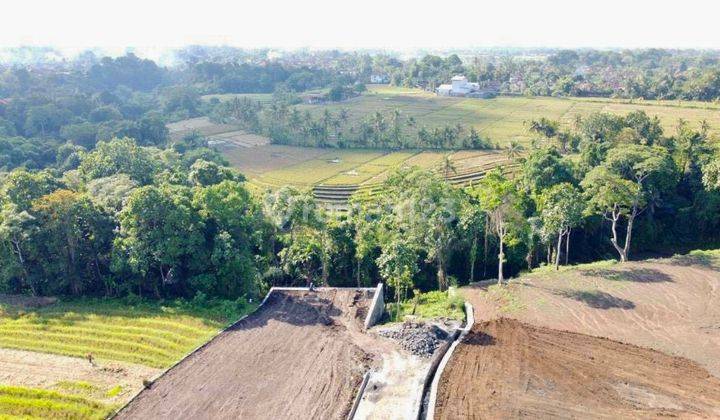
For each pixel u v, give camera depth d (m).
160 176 96.19
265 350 51.50
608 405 40.50
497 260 74.88
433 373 46.56
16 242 63.31
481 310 57.84
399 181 85.31
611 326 53.16
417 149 156.62
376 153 154.88
